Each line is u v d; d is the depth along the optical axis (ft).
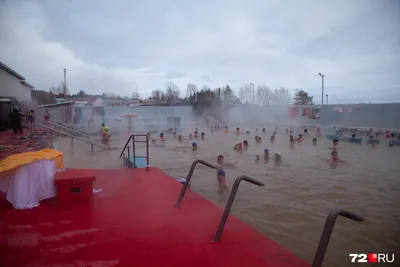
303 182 27.12
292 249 13.87
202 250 9.38
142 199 15.10
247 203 20.84
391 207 20.07
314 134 81.05
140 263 8.61
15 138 43.29
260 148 53.01
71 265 8.55
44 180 14.56
